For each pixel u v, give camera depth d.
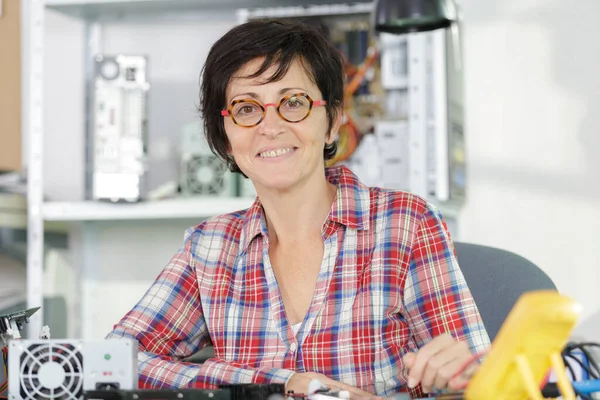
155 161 3.64
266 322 1.66
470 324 1.58
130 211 3.13
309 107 1.61
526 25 3.52
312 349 1.60
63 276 3.42
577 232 3.46
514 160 3.52
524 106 3.52
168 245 3.65
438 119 2.96
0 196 3.16
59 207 3.13
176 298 1.76
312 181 1.67
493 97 3.54
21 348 1.15
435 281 1.62
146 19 3.62
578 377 1.90
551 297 0.89
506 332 0.91
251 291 1.69
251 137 1.62
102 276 3.64
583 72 3.47
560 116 3.49
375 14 2.75
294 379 1.45
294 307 1.67
